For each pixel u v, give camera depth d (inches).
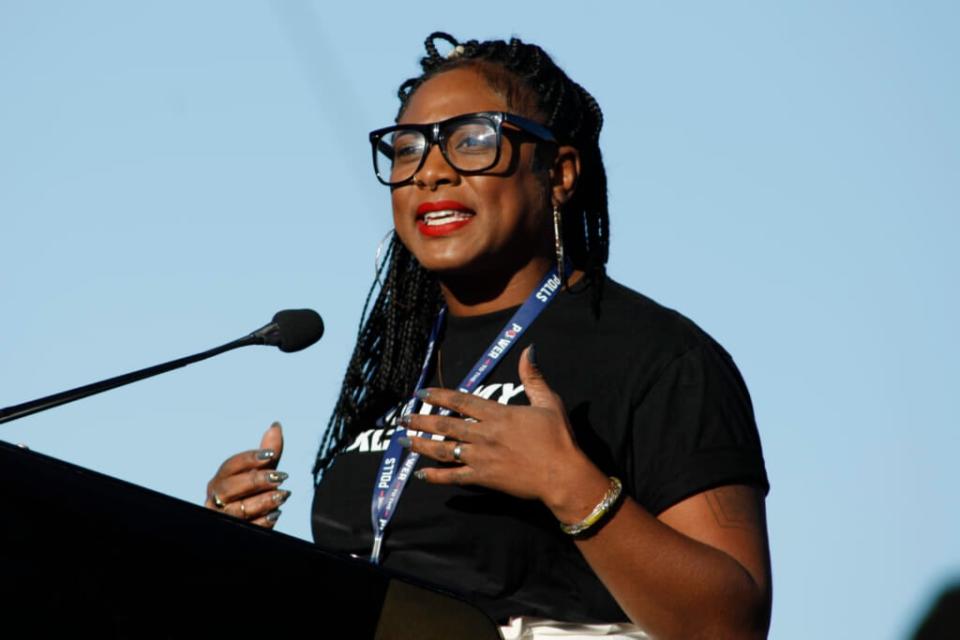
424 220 414.3
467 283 422.6
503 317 417.4
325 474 426.0
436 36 451.8
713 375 388.2
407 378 441.4
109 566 271.6
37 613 265.0
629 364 389.7
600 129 448.5
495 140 407.2
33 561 266.7
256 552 284.2
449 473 346.6
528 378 358.6
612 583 350.0
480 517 380.8
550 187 421.7
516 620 372.2
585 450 382.0
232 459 395.2
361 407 444.1
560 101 432.1
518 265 419.2
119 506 277.3
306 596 285.9
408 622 292.8
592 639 367.9
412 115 425.1
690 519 368.8
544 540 377.4
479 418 348.8
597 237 443.8
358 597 289.7
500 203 409.7
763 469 382.0
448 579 382.3
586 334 400.2
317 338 406.0
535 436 346.3
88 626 267.1
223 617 277.0
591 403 386.6
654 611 349.7
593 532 346.0
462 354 419.8
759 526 370.3
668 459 376.2
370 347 451.8
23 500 269.7
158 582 274.2
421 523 388.2
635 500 365.4
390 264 454.9
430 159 410.9
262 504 388.2
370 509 405.7
